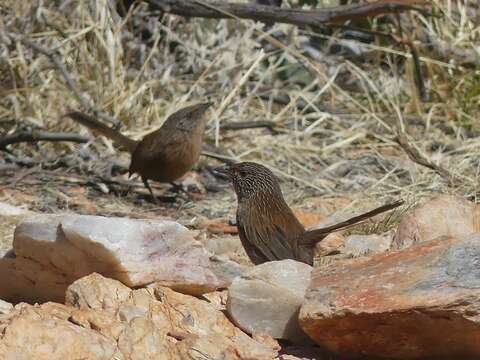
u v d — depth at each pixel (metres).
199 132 13.33
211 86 16.41
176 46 16.81
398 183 13.80
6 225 11.36
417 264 7.57
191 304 8.06
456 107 16.55
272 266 7.98
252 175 10.02
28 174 13.52
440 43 17.27
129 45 16.25
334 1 17.67
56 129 14.93
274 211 9.95
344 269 7.80
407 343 7.27
